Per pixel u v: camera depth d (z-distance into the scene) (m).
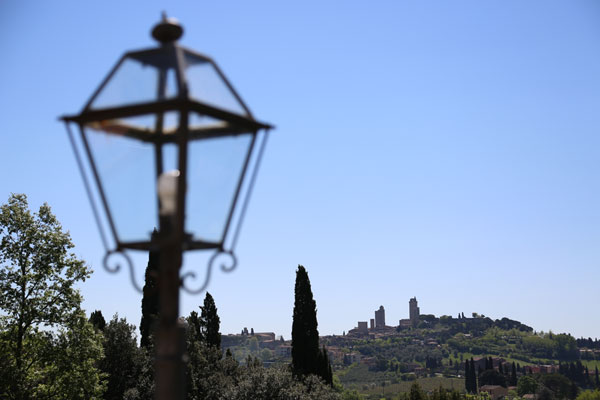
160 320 2.75
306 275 49.91
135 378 45.31
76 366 33.31
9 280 32.38
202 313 54.88
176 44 2.91
